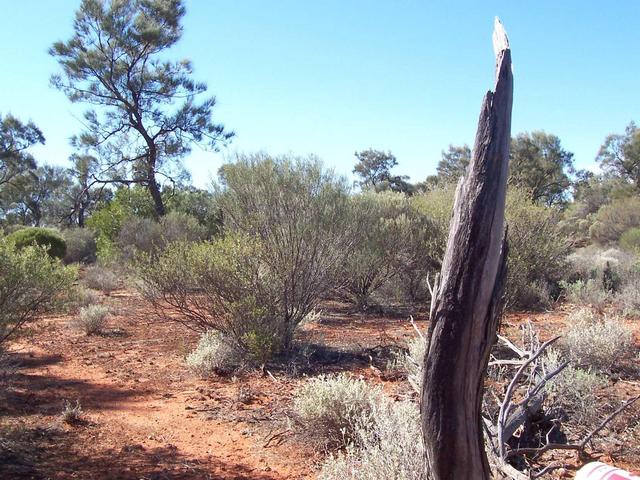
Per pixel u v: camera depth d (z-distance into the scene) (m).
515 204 11.06
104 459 4.95
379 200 13.83
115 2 27.39
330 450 5.11
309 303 9.16
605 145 44.78
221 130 29.78
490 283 2.15
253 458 5.02
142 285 9.37
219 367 7.98
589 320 9.42
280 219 8.95
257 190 9.06
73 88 28.30
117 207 25.59
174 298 8.68
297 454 5.09
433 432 2.25
